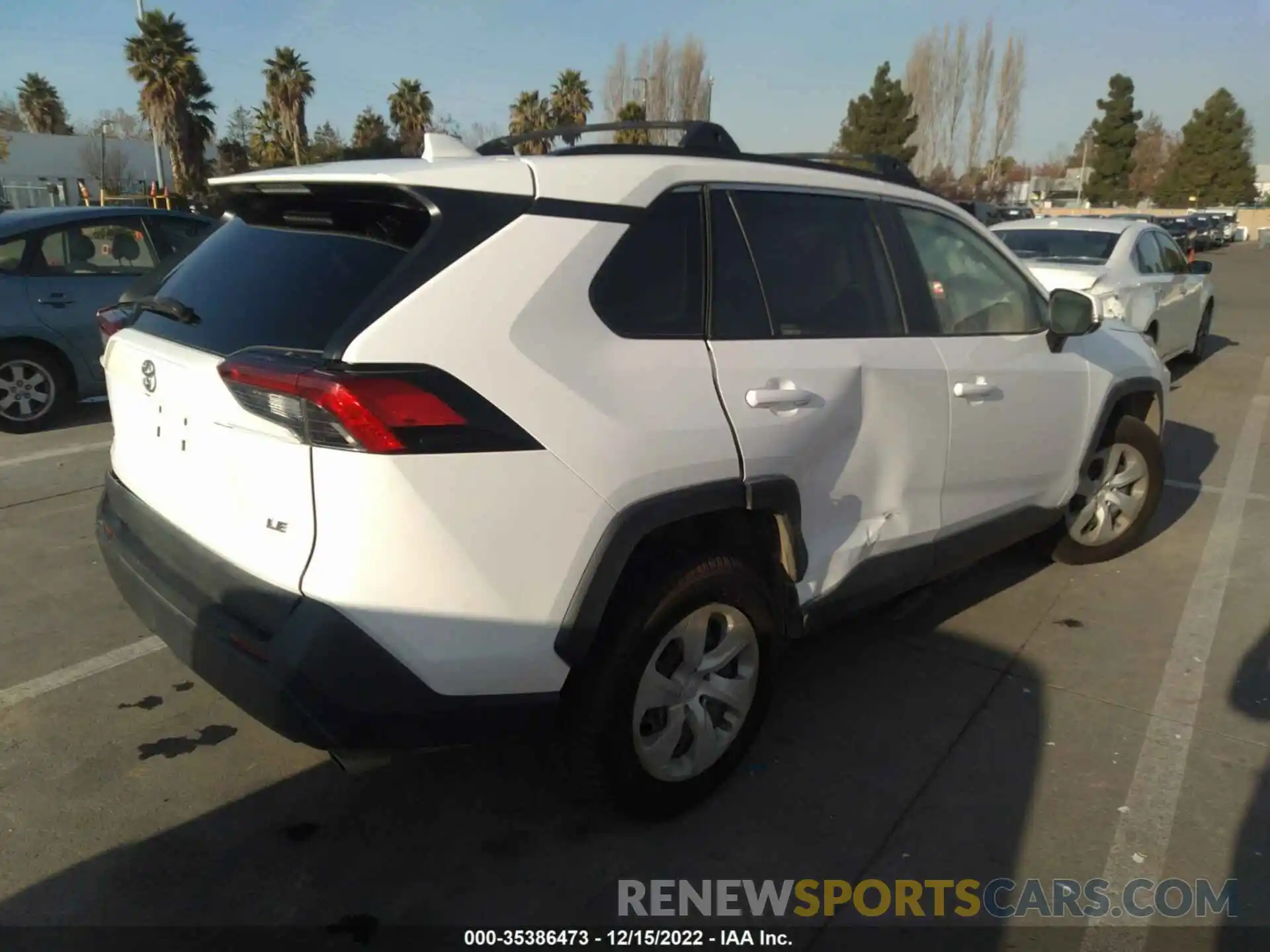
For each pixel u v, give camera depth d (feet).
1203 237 134.21
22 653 12.48
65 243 23.58
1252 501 19.72
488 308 7.39
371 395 6.79
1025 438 12.77
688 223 8.97
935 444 11.23
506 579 7.36
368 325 6.99
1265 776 10.18
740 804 9.62
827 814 9.49
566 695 8.20
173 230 25.59
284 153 136.46
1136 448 15.71
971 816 9.50
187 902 8.24
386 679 7.10
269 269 8.42
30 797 9.58
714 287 9.03
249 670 7.35
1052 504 13.99
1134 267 28.37
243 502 7.68
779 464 9.16
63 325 23.30
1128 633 13.53
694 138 10.05
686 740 9.31
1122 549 16.14
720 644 9.29
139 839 9.02
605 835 9.16
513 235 7.70
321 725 7.11
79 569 15.19
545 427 7.47
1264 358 38.86
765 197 9.78
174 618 8.16
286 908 8.21
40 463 20.76
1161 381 15.98
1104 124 219.82
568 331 7.81
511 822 9.34
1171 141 293.64
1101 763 10.39
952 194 178.81
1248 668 12.52
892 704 11.54
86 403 26.50
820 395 9.62
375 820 9.33
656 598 8.34
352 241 8.05
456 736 7.54
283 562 7.34
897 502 10.99
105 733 10.72
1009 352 12.46
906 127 176.14
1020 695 11.78
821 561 10.12
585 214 8.14
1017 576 15.55
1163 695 11.85
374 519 6.90
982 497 12.41
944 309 11.70
